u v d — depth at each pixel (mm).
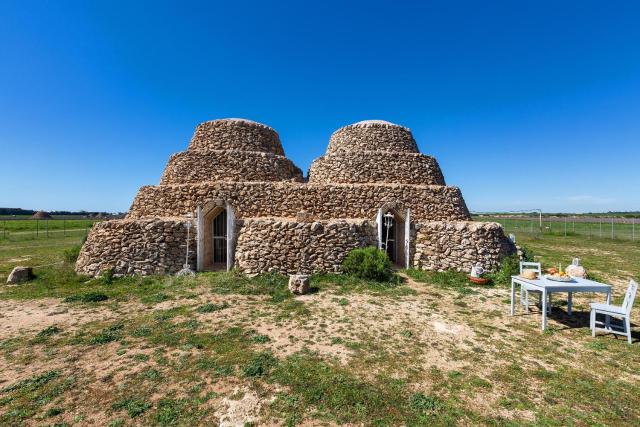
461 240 13938
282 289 11305
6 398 4977
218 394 5125
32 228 48688
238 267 13117
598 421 4574
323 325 8078
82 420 4531
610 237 31297
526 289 8406
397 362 6215
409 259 14586
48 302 9922
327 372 5797
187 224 13914
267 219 13844
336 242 13414
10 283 12133
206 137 19234
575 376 5723
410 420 4543
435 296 10766
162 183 18281
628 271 14953
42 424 4445
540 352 6660
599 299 10547
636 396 5148
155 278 12703
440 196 16812
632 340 7227
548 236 34188
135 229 13414
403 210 15125
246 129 19531
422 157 18672
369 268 12484
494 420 4566
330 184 16562
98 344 6938
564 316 8859
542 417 4637
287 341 7152
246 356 6387
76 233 39312
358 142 19188
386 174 17766
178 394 5133
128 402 4910
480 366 6082
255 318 8562
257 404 4883
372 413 4691
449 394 5172
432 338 7355
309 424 4453
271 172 18297
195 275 13070
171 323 8164
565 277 8219
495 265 13523
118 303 9852
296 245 13117
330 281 12352
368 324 8180
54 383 5422
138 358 6281
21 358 6293
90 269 12953
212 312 9008
